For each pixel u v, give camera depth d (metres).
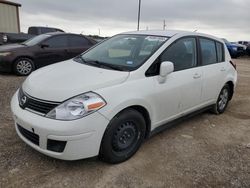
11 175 2.94
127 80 3.24
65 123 2.74
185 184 2.98
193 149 3.81
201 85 4.42
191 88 4.17
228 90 5.52
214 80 4.78
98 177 3.00
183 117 4.31
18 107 3.15
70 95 2.85
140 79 3.36
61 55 9.05
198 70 4.34
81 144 2.82
